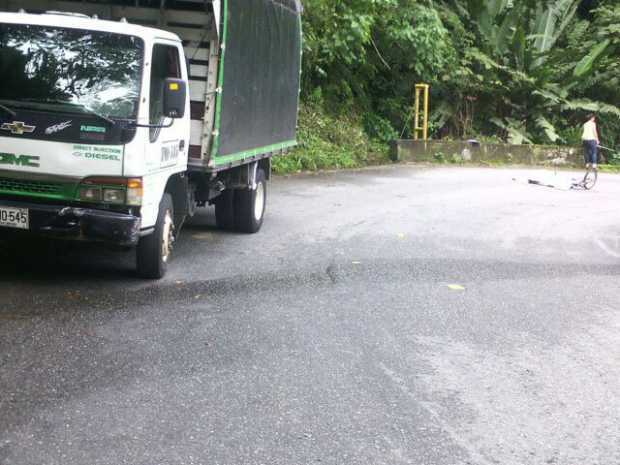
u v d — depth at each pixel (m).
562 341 6.96
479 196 17.75
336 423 4.89
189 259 9.52
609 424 5.13
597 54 28.36
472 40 28.89
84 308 7.05
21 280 7.84
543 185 20.98
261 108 11.12
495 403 5.39
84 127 7.37
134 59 7.65
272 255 10.08
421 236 12.09
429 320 7.39
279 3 11.61
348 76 26.06
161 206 8.17
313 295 8.10
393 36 24.78
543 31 30.00
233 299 7.73
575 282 9.41
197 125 9.19
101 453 4.29
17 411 4.77
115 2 9.30
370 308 7.70
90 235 7.41
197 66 9.13
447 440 4.74
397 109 28.06
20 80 7.52
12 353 5.77
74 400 4.99
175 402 5.07
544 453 4.64
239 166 10.97
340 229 12.43
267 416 4.93
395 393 5.46
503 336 7.00
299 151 22.05
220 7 8.92
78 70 7.59
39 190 7.46
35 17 7.81
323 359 6.10
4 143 7.37
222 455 4.36
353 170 22.66
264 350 6.23
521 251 11.26
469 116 28.98
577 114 30.12
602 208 16.77
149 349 6.07
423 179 21.05
